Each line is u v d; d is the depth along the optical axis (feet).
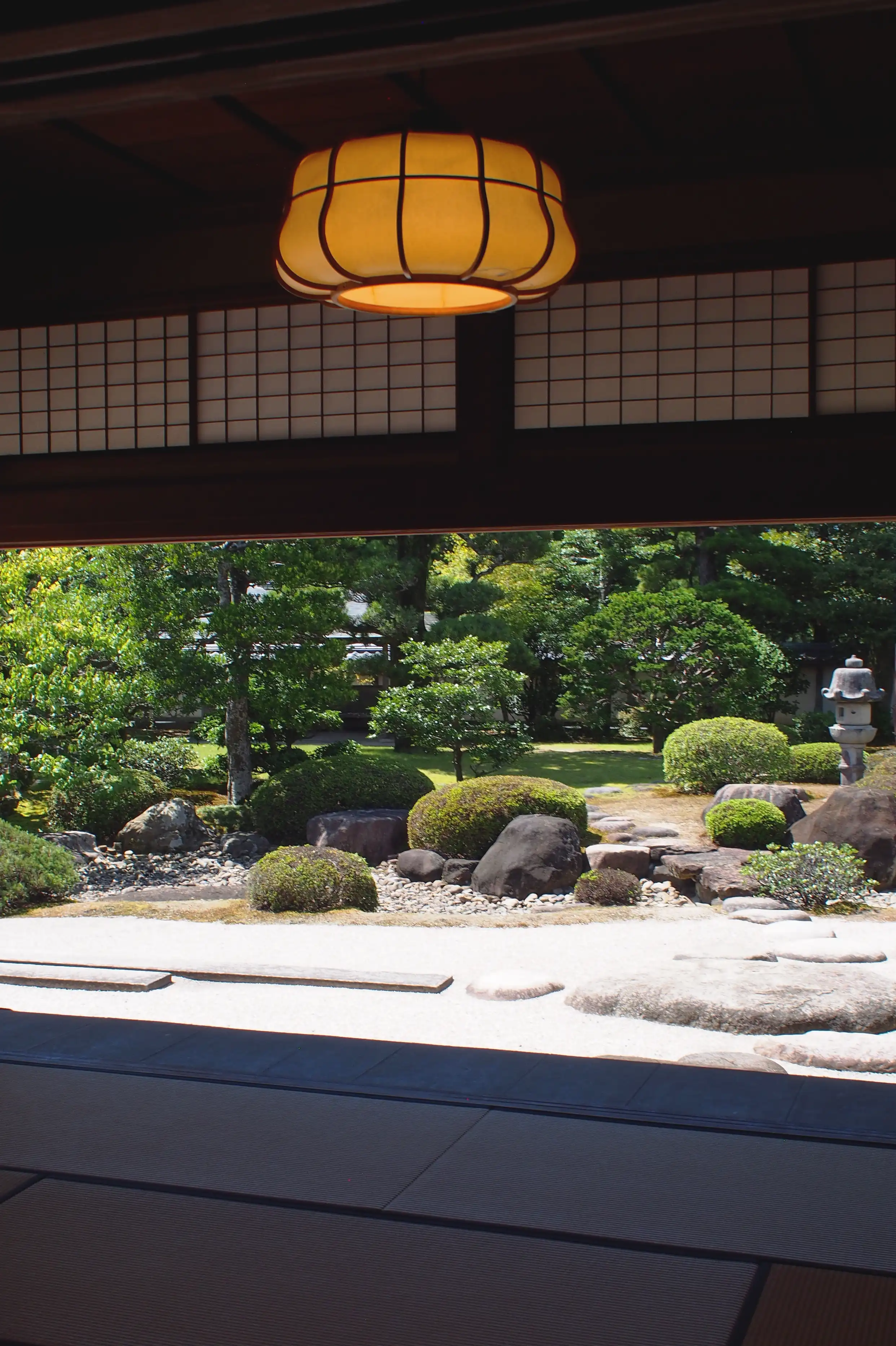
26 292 15.44
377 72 6.72
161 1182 9.21
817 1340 6.80
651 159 13.14
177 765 50.57
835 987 19.74
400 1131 10.38
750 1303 7.25
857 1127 10.51
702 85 11.38
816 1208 8.73
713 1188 9.07
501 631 65.62
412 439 14.29
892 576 71.05
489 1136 10.25
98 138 12.55
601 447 13.74
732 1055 16.75
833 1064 16.87
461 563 76.48
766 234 13.10
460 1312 7.16
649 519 13.65
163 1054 12.84
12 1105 11.09
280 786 41.06
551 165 8.26
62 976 21.65
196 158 13.14
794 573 72.54
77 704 37.78
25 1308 7.23
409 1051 13.03
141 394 15.28
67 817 41.65
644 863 35.29
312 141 12.54
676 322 13.61
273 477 14.61
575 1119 10.75
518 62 10.80
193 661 42.34
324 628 43.65
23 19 6.27
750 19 6.03
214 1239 8.18
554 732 74.13
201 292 14.71
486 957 24.68
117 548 41.70
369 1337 6.88
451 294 8.91
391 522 14.28
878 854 33.37
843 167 12.82
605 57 10.73
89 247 15.15
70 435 15.55
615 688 63.67
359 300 8.73
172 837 39.78
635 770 59.00
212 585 43.96
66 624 37.14
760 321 13.38
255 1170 9.45
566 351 13.93
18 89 7.00
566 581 76.43
